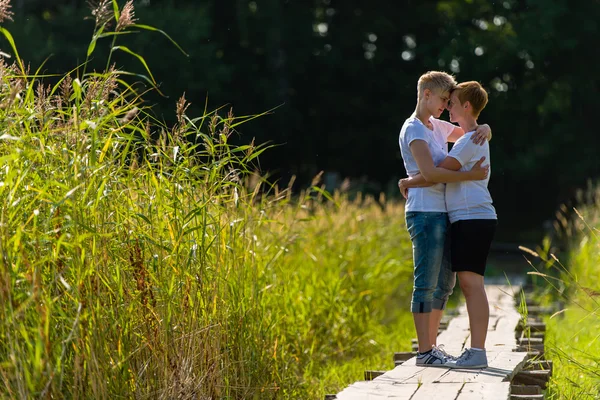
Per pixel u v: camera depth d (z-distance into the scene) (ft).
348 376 41.06
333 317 47.83
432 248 30.32
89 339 22.49
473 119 30.76
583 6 154.61
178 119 28.04
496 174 166.20
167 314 25.62
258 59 165.89
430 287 30.60
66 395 22.53
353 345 47.88
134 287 25.58
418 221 30.50
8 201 23.00
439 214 30.48
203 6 154.51
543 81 164.35
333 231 56.08
